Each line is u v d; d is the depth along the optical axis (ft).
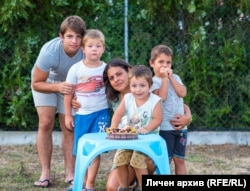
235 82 27.66
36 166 23.44
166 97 17.87
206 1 26.71
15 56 26.89
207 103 27.71
